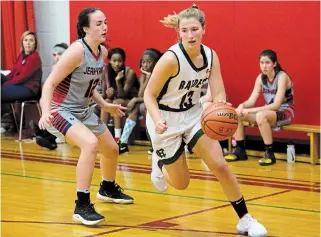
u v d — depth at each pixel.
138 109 8.73
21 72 9.54
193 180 6.76
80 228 4.81
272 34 8.52
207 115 4.37
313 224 4.96
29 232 4.69
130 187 6.42
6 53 10.74
